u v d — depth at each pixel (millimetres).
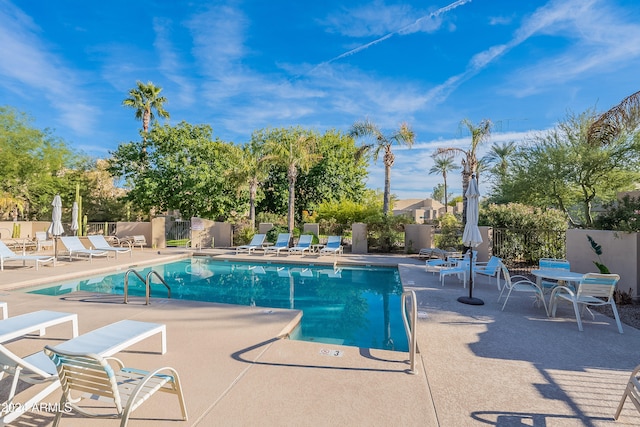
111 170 23328
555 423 2846
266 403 3055
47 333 4867
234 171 21094
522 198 17547
